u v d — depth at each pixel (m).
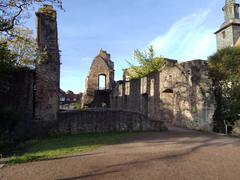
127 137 13.13
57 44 15.88
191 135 13.84
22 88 15.20
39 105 14.88
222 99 18.02
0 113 14.13
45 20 15.60
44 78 15.12
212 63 18.78
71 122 15.05
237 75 18.31
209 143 11.12
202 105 16.39
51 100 15.01
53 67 15.35
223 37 46.50
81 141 12.05
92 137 13.31
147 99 23.72
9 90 15.08
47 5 15.62
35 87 15.23
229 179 5.98
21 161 8.02
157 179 5.98
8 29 13.84
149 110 23.02
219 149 9.67
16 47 22.95
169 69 20.00
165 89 20.31
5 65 14.99
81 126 15.17
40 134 14.61
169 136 13.45
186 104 17.88
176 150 9.49
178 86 18.83
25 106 14.98
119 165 7.29
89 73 37.84
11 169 7.10
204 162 7.57
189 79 17.61
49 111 14.88
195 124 16.78
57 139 13.16
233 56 18.70
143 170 6.74
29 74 15.41
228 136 13.67
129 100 27.33
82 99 39.53
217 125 17.48
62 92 58.03
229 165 7.21
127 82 27.95
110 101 35.31
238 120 17.50
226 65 18.48
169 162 7.59
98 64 38.00
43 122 14.77
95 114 15.47
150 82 22.73
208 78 17.00
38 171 6.82
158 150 9.52
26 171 6.85
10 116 14.31
